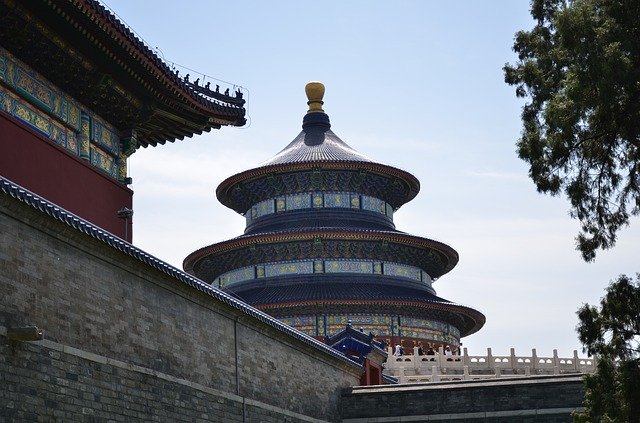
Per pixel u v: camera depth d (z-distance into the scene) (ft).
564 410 182.60
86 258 119.14
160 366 132.26
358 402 191.83
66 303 114.52
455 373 269.64
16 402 104.73
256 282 323.57
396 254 327.06
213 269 337.52
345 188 337.72
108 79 161.58
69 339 114.42
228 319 152.15
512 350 274.77
